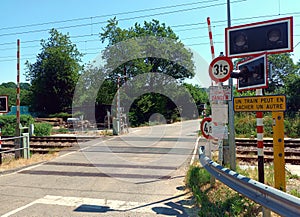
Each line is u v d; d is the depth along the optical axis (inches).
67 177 320.8
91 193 258.7
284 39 187.8
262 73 186.4
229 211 193.6
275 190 132.5
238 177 169.8
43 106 1898.4
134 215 203.8
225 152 323.9
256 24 197.2
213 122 259.0
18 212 209.9
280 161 201.6
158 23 1596.9
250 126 839.7
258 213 183.8
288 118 940.6
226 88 257.9
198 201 224.5
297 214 115.1
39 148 587.5
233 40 206.8
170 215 203.6
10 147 630.5
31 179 312.8
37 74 1973.4
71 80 1870.1
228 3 362.3
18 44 479.2
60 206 223.8
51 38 2062.0
